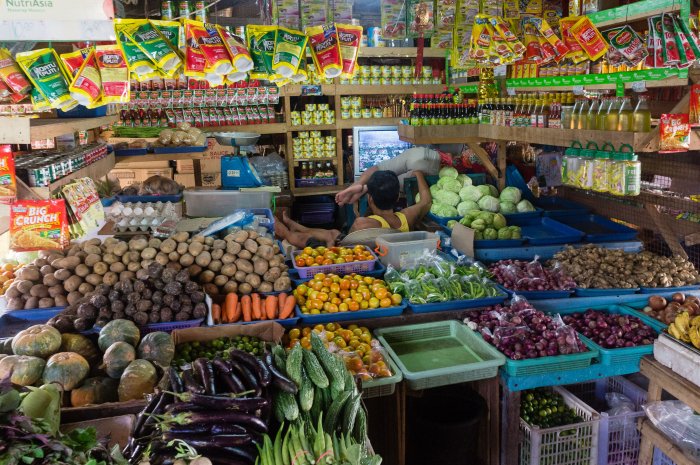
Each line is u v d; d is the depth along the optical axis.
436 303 3.39
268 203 4.89
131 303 2.96
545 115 4.03
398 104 6.95
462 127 4.89
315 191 6.82
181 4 4.09
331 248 4.08
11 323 3.15
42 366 2.43
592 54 3.52
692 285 3.73
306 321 3.29
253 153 6.88
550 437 3.01
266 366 2.08
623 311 3.51
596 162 3.46
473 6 5.01
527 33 4.13
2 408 1.48
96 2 2.33
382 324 3.34
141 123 6.21
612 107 3.38
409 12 5.28
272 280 3.49
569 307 3.52
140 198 4.68
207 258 3.42
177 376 2.04
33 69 2.79
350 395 2.04
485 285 3.59
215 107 6.38
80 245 3.42
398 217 5.14
